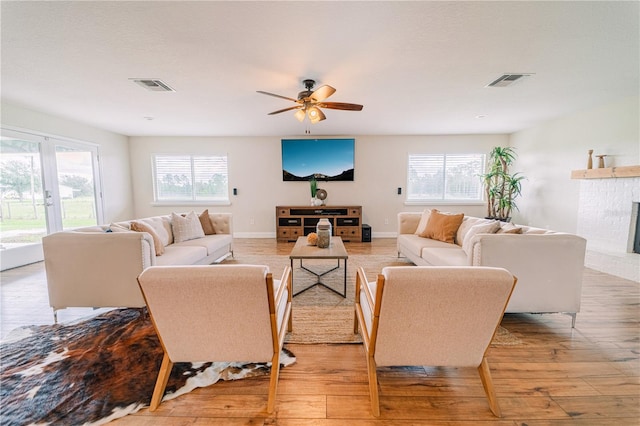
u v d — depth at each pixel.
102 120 4.17
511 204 4.81
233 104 3.36
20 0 1.46
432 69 2.39
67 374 1.52
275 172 5.59
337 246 2.86
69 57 2.15
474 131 5.12
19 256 3.54
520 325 2.08
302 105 2.65
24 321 2.13
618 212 3.26
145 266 2.10
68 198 4.22
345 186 5.58
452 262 2.43
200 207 5.64
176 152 5.51
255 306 1.18
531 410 1.28
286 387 1.43
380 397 1.37
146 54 2.10
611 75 2.54
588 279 2.99
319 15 1.63
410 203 5.58
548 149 4.41
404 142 5.48
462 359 1.27
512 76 2.55
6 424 1.20
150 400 1.34
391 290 1.10
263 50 2.05
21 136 3.53
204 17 1.65
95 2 1.50
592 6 1.56
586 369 1.57
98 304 2.13
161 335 1.25
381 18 1.67
